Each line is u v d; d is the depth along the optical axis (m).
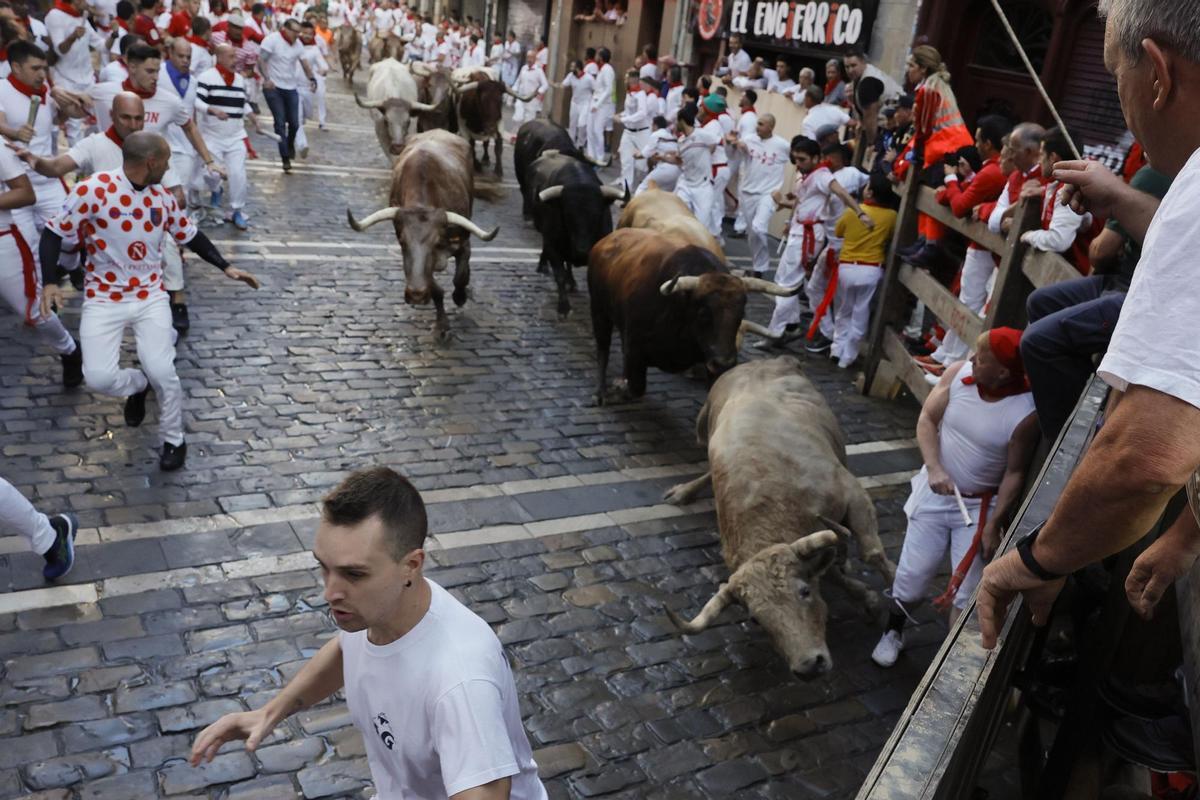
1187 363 1.33
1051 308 4.39
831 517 4.90
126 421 6.53
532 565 5.59
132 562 5.13
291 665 4.54
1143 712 2.67
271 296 9.42
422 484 6.32
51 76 11.90
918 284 8.20
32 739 3.93
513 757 2.10
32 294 6.42
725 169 13.00
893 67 13.15
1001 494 4.53
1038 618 1.87
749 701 4.68
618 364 8.81
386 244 11.61
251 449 6.47
